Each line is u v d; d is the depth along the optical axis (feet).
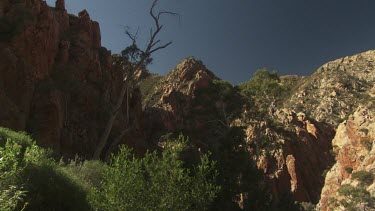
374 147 262.47
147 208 23.07
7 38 97.66
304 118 341.82
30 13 106.01
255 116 153.58
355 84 412.16
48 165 23.70
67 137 102.01
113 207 22.91
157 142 174.50
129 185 23.24
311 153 302.25
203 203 24.75
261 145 152.56
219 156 63.26
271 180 259.39
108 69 142.10
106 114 125.80
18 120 84.02
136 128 145.69
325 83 429.79
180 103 247.09
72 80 116.47
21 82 93.71
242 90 159.94
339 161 286.87
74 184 25.09
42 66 104.99
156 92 307.99
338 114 369.50
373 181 232.94
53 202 21.90
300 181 270.87
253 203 69.87
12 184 16.65
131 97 158.61
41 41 105.60
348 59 490.90
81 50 128.36
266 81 153.58
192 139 151.84
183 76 299.58
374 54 472.85
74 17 145.48
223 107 154.92
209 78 289.94
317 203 276.00
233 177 59.77
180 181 24.64
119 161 24.23
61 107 103.65
